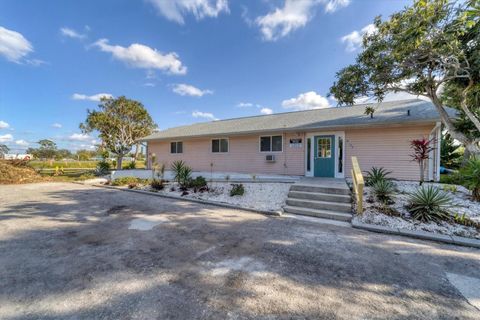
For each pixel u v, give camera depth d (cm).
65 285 248
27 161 1551
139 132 1947
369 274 276
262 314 202
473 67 512
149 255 327
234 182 855
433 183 704
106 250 345
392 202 549
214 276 269
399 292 238
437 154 748
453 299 226
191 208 625
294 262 307
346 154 898
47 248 352
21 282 254
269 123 1140
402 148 803
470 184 537
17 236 404
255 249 351
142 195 823
